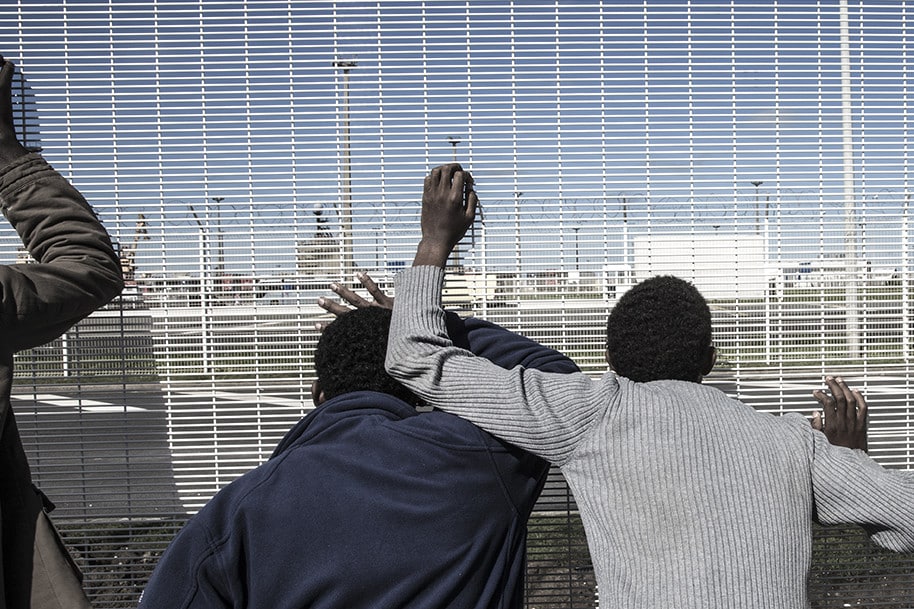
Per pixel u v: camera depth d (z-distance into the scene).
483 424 1.50
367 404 1.60
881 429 3.42
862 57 3.38
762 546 1.37
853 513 1.46
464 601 1.47
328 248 3.30
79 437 3.43
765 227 3.34
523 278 3.31
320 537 1.42
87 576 3.23
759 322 3.36
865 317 3.37
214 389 3.30
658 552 1.39
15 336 1.45
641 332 1.67
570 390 1.55
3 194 1.66
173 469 3.29
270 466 1.49
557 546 3.26
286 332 3.32
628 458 1.45
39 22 3.28
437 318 1.63
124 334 3.30
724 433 1.48
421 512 1.45
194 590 1.40
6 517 1.52
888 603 3.31
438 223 1.76
